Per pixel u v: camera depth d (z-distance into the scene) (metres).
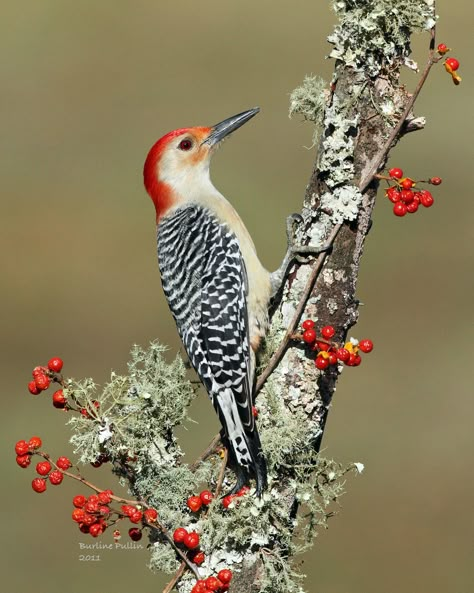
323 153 10.07
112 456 9.72
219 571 9.45
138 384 9.72
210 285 11.12
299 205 24.78
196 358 10.92
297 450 9.96
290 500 9.91
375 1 9.80
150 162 12.30
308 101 10.20
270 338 10.49
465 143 25.83
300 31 29.45
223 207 11.86
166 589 9.30
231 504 9.65
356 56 9.90
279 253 24.09
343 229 10.09
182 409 9.84
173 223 11.90
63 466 9.37
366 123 9.98
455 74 9.78
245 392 10.35
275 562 9.68
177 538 9.34
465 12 27.23
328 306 10.13
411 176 25.62
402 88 10.00
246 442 9.95
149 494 9.73
